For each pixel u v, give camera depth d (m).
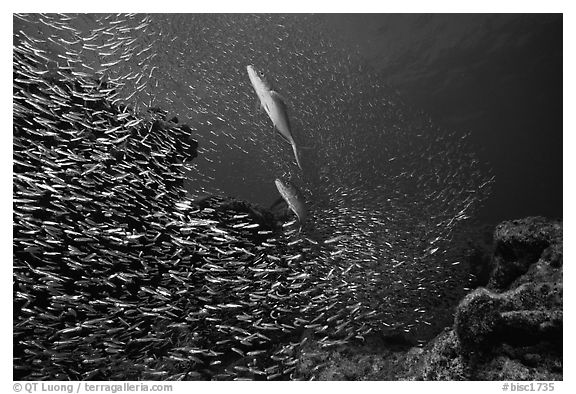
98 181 5.71
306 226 7.09
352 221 7.46
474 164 12.16
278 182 3.99
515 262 4.20
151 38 9.22
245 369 4.80
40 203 5.31
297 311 5.95
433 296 6.88
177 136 7.14
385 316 6.43
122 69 7.61
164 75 9.63
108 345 4.82
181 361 5.30
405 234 8.07
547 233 3.94
